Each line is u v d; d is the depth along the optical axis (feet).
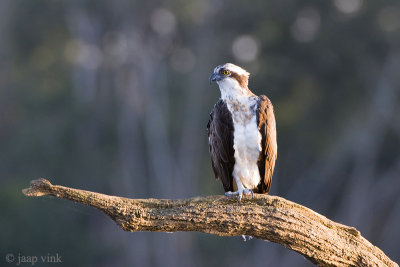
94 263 73.10
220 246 75.61
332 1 77.36
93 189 79.51
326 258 20.71
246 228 20.29
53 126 81.25
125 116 81.46
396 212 78.38
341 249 20.70
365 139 77.56
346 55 77.77
